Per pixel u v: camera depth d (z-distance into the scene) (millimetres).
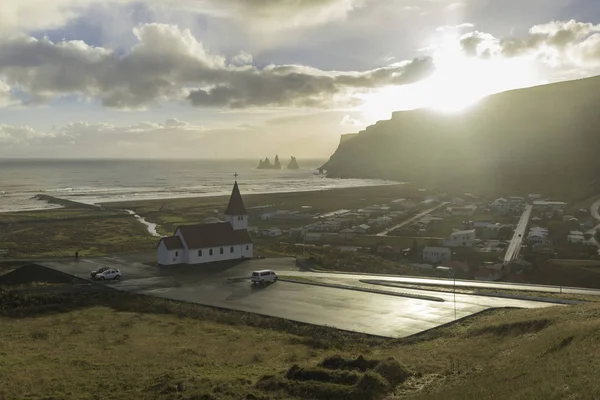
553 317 35844
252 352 35500
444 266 105625
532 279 98562
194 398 24469
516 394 20125
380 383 25219
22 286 57062
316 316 45031
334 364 28828
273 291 55594
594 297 52469
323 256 84062
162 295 53844
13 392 26734
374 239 134750
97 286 57656
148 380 28484
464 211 186000
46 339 39531
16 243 105688
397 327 41219
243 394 24828
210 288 57281
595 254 117125
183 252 72188
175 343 38281
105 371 30688
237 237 77875
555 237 138750
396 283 60312
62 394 26344
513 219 170625
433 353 32969
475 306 48156
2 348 36594
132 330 42281
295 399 24219
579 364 22109
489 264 107625
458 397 21672
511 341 32844
